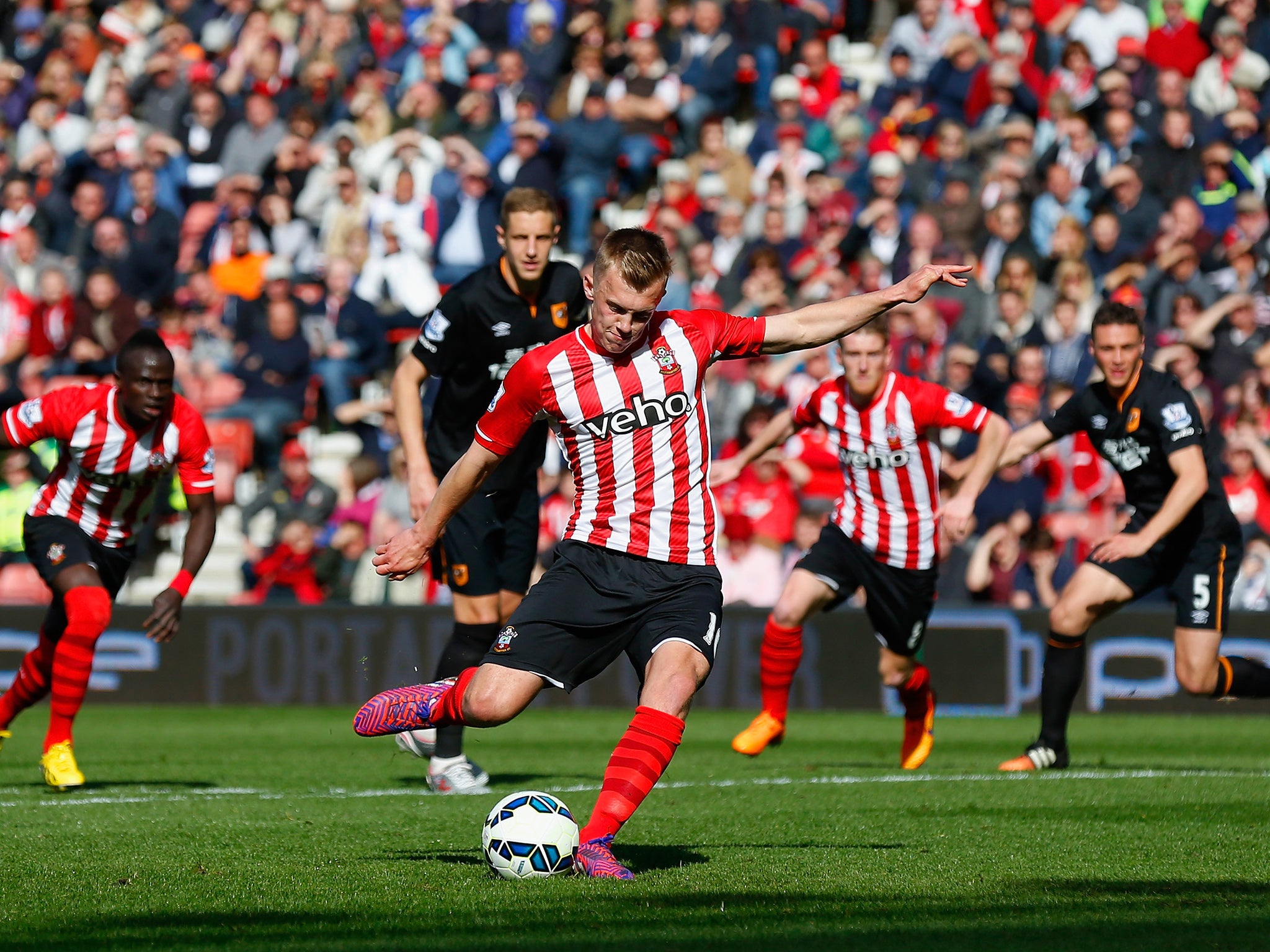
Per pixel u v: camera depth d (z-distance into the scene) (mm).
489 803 22047
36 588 46125
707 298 51250
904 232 52188
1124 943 11977
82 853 17078
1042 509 43156
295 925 12797
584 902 13711
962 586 42875
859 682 41031
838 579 26062
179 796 23188
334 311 53281
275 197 56688
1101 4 59344
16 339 53656
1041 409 44375
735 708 41312
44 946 12000
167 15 68125
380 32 64688
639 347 15102
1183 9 58000
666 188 54906
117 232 56594
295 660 41656
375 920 12953
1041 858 16516
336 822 19844
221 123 60969
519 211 21625
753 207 55000
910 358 47344
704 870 15602
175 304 52406
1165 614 40250
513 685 15031
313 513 45625
